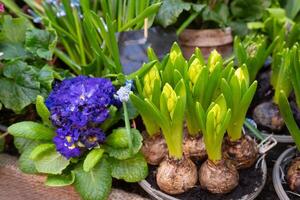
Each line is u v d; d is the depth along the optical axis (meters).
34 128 0.75
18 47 0.86
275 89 0.83
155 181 0.74
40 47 0.84
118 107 0.77
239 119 0.69
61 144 0.72
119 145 0.73
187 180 0.70
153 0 0.88
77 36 0.88
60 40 0.92
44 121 0.77
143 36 0.85
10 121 0.89
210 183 0.69
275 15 0.93
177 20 0.94
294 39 0.87
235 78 0.65
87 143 0.73
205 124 0.66
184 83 0.65
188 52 0.94
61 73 0.86
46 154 0.74
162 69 0.73
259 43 0.83
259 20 0.98
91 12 0.80
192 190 0.71
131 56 0.84
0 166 0.81
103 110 0.73
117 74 0.79
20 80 0.81
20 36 0.88
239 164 0.72
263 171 0.74
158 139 0.74
